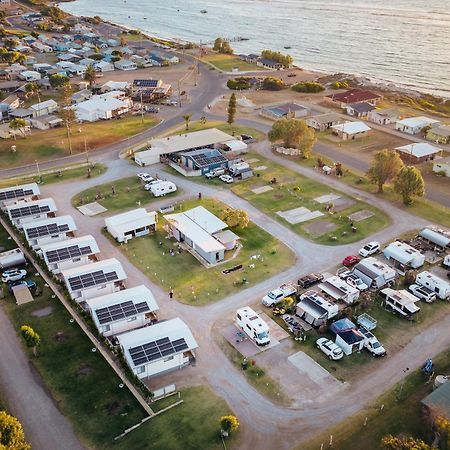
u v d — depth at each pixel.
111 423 46.66
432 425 45.44
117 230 77.81
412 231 82.19
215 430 45.97
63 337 57.78
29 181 100.00
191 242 76.62
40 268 70.56
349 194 95.19
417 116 145.50
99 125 134.38
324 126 131.62
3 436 39.59
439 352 56.50
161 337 53.31
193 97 163.62
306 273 70.75
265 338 56.94
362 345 56.78
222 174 103.25
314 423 47.09
